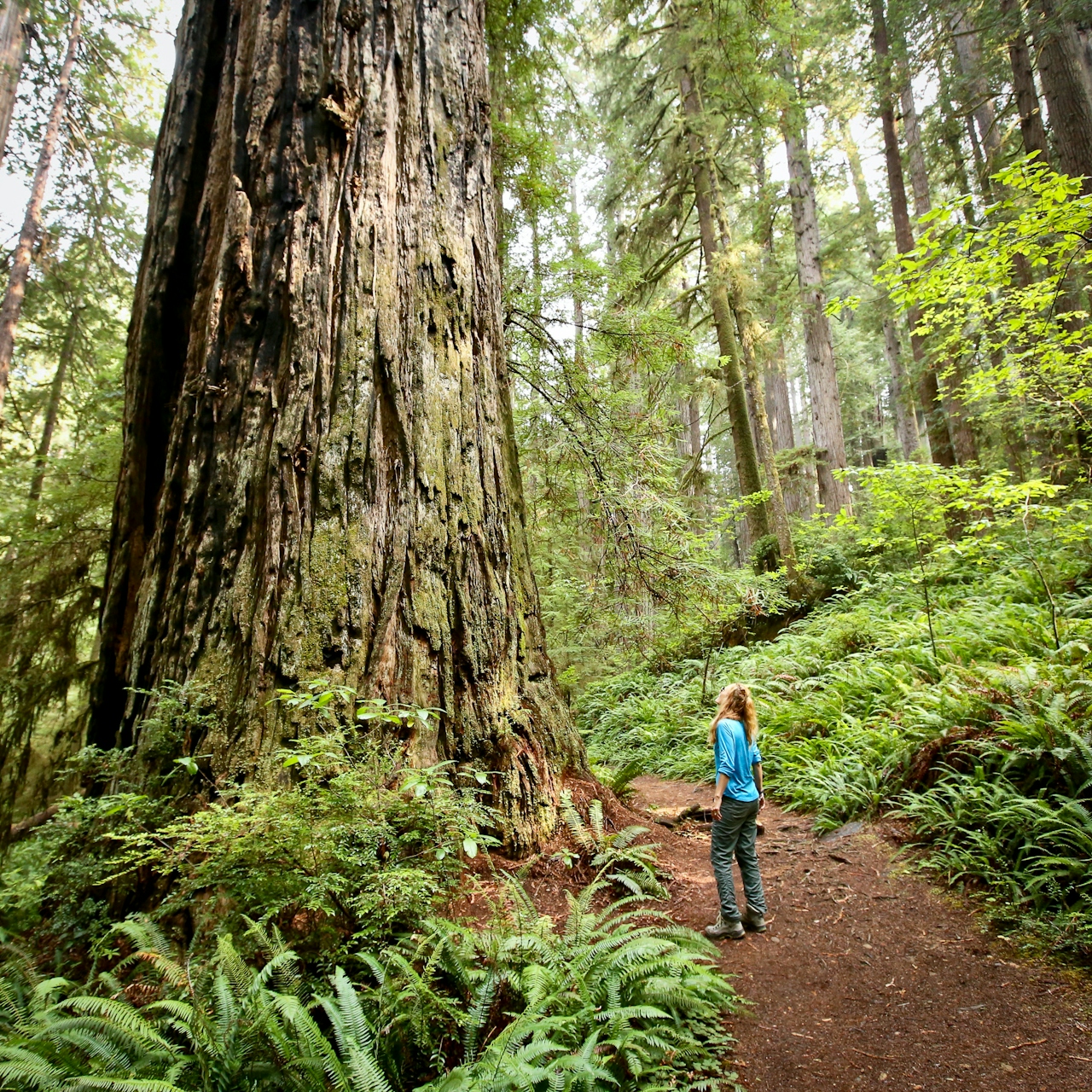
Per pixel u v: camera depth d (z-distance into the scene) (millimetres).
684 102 12352
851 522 7414
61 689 6211
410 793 3250
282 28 4422
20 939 3066
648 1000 2646
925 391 12898
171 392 4512
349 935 2748
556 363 7047
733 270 11078
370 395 4031
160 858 3021
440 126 4918
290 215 4141
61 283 10891
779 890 4000
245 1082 1982
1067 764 3824
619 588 6613
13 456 9016
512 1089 2000
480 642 4117
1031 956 3035
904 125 17125
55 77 10836
